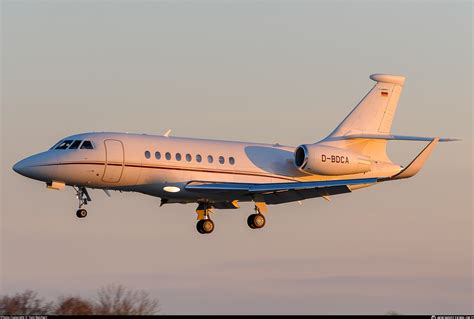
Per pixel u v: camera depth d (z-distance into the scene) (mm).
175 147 116000
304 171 123000
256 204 120938
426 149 111312
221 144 120750
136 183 113812
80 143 111188
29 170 109500
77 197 115875
